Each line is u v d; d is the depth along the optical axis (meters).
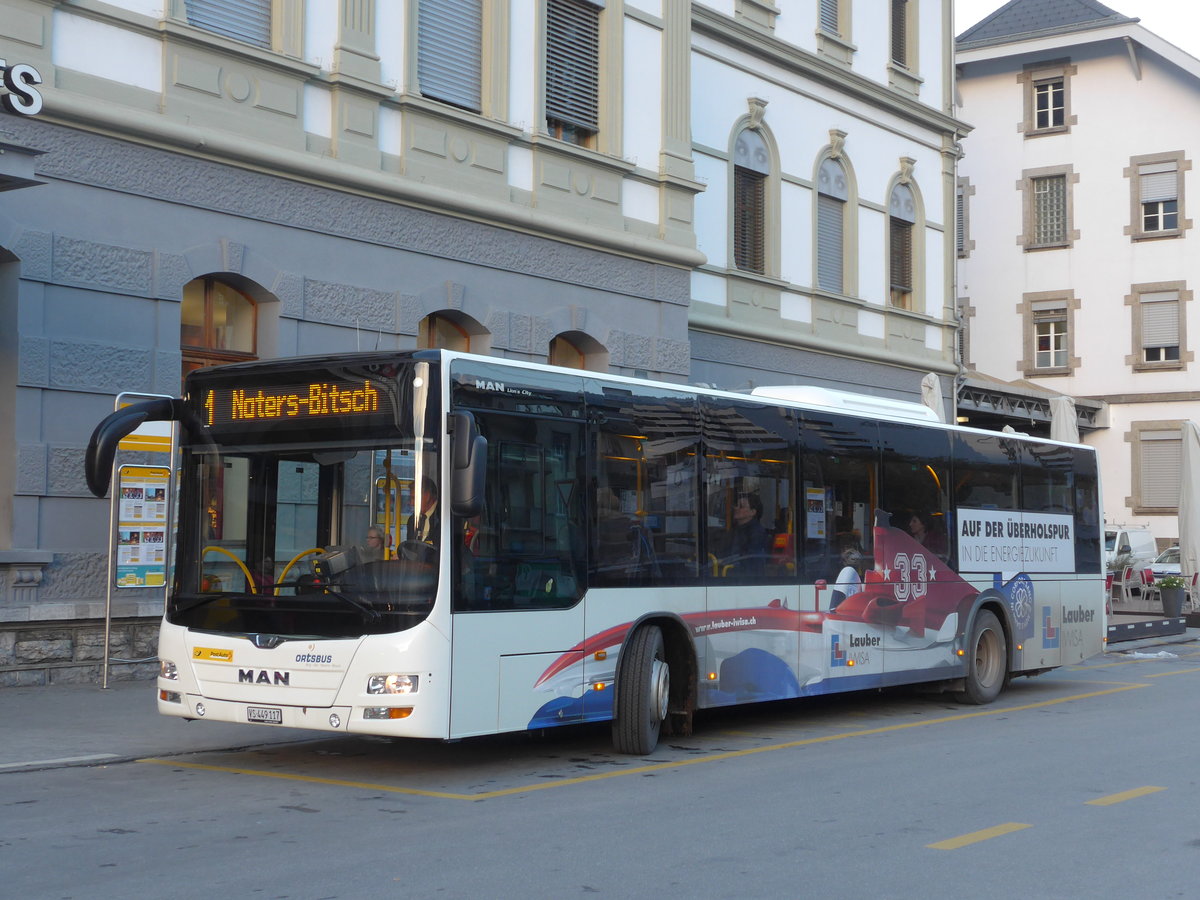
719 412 12.35
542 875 7.17
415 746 11.78
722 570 12.21
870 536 14.06
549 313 19.17
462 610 9.73
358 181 16.55
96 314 14.23
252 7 15.84
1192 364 43.03
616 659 11.14
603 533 11.04
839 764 10.98
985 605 15.94
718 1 24.31
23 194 13.62
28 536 13.72
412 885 6.94
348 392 9.94
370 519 9.77
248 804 9.12
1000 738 12.60
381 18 17.08
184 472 10.40
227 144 15.18
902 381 28.88
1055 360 45.25
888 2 28.83
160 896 6.70
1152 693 16.77
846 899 6.71
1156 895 6.80
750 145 25.05
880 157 28.47
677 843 7.96
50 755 10.59
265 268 15.73
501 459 10.18
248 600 10.00
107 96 14.30
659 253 20.73
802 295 26.08
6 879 7.02
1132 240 44.09
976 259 46.41
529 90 19.03
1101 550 18.19
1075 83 45.19
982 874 7.22
